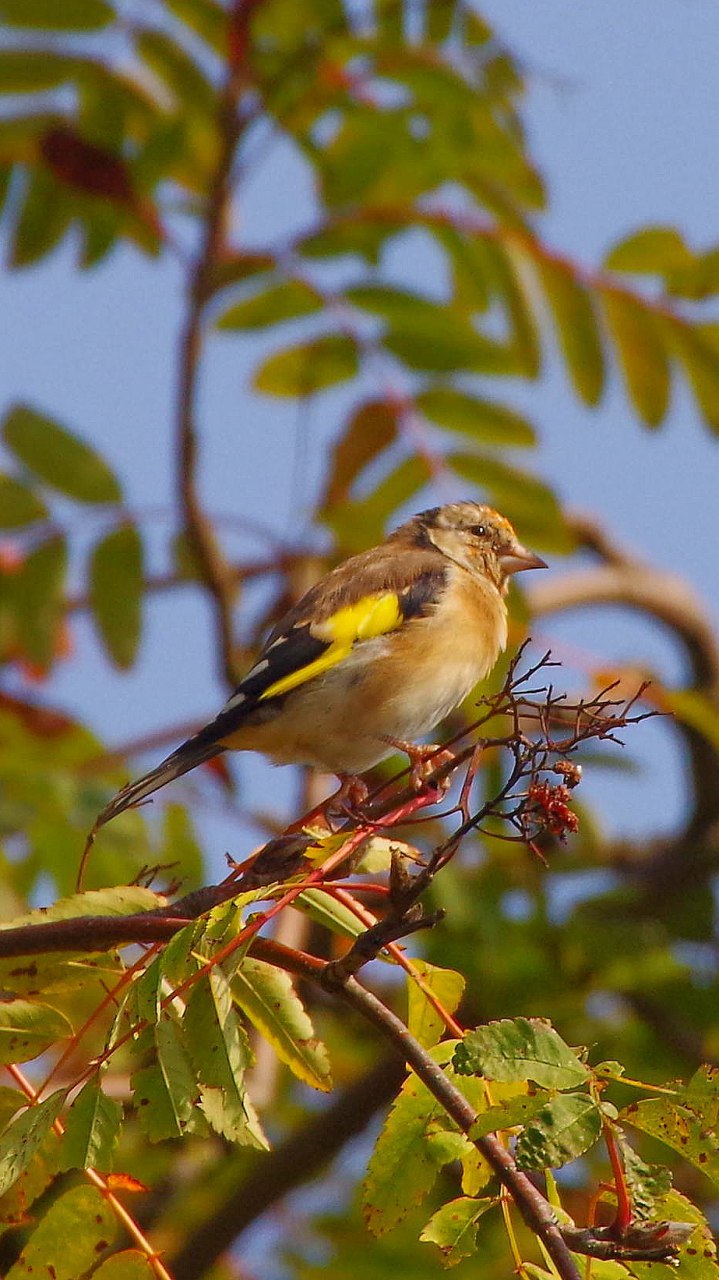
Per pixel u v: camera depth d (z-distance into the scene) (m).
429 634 10.28
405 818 6.96
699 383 12.23
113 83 12.54
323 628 10.05
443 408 12.16
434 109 12.20
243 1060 5.64
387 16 12.11
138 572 11.75
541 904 12.55
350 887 6.07
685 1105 5.28
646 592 16.11
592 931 12.59
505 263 12.10
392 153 12.48
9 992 6.46
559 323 12.18
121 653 11.67
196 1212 12.46
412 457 12.09
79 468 11.77
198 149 12.99
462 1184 5.89
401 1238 11.04
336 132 12.58
